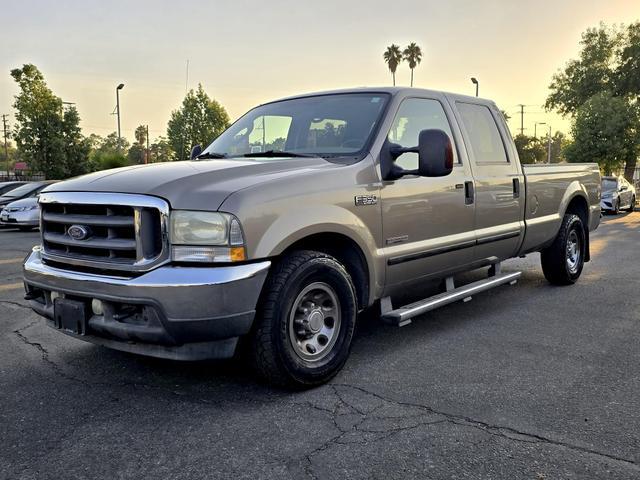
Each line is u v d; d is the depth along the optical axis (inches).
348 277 156.6
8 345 189.5
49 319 155.4
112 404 141.2
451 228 196.2
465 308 237.9
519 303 246.4
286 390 147.7
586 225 294.4
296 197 144.2
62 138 1358.3
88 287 136.9
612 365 166.6
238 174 144.9
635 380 154.6
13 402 142.8
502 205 222.4
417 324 213.5
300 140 185.9
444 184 191.8
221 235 130.6
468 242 203.0
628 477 106.3
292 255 145.7
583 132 1422.2
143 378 158.2
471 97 222.7
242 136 201.8
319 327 151.1
